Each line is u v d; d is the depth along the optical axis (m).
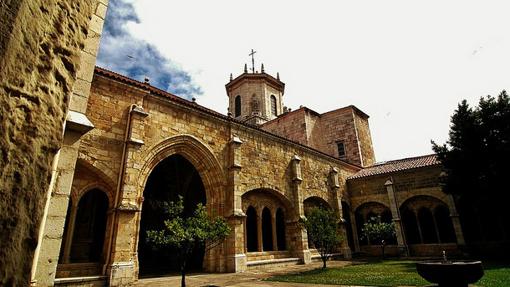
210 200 15.42
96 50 5.25
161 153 13.63
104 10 5.57
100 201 16.09
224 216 15.21
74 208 11.09
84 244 14.77
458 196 20.58
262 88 34.16
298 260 18.58
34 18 2.11
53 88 2.34
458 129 19.31
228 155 16.64
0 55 1.75
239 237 15.02
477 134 18.34
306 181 22.00
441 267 7.56
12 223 1.78
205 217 10.82
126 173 11.49
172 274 14.19
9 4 1.85
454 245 20.98
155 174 19.77
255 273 13.80
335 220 16.66
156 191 19.50
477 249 20.20
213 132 16.23
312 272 13.66
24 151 1.96
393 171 25.03
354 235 25.48
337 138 33.56
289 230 19.72
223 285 10.34
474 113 18.86
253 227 18.64
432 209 22.89
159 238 9.84
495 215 19.72
